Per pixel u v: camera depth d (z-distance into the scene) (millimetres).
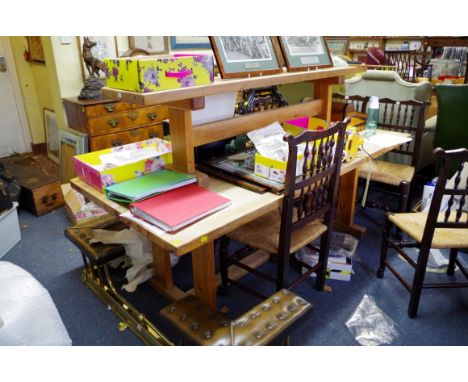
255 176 1628
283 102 2152
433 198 1576
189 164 1594
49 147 3768
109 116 2912
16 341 1223
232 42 1623
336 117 2387
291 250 1646
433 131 3248
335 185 1744
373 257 2311
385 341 1679
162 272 1975
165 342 1569
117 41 3256
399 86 2988
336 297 1963
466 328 1754
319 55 2020
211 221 1317
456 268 2180
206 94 1420
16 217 2500
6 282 1297
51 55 2977
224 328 1253
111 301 1897
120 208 1423
